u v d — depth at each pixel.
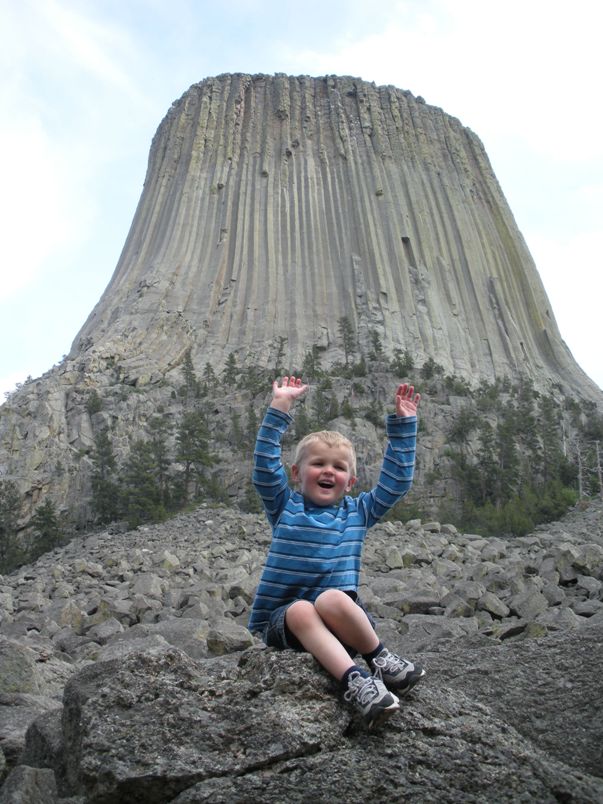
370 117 151.88
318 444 5.73
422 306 125.69
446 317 127.31
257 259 129.50
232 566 27.19
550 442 78.19
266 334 116.56
